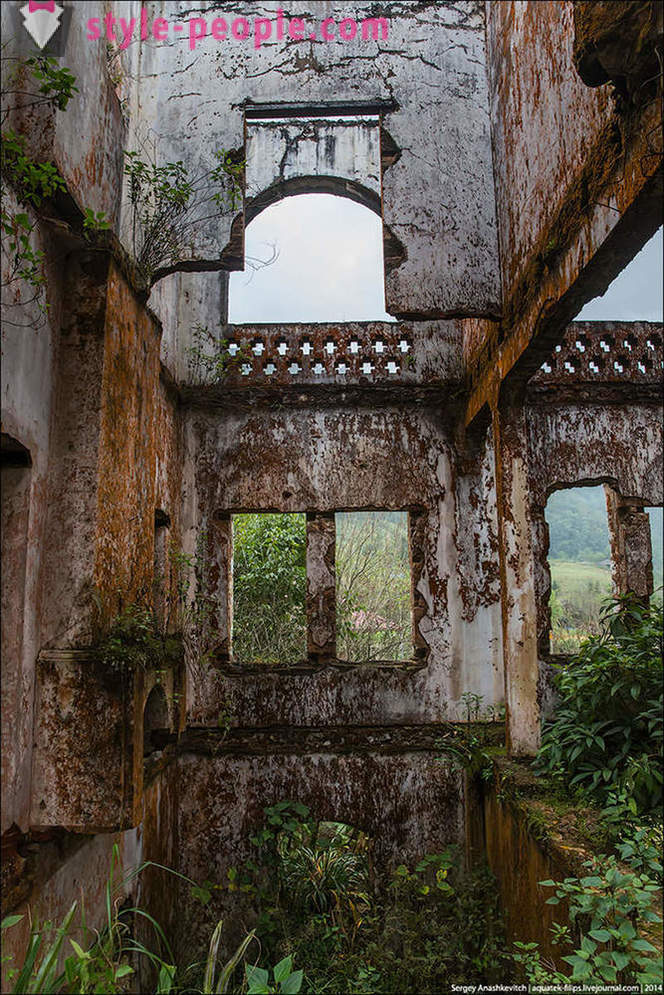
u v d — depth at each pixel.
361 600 11.51
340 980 6.21
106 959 3.56
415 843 7.88
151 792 6.65
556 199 5.54
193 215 6.69
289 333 8.79
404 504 8.58
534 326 5.98
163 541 7.63
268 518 10.77
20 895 3.95
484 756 7.33
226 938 7.62
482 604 8.45
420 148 7.29
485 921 6.62
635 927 3.79
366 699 8.18
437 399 8.70
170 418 7.98
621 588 8.73
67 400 4.62
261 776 7.98
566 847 4.89
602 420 8.91
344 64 7.46
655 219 4.40
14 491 4.24
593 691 6.16
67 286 4.75
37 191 4.26
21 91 4.23
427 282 7.05
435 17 7.61
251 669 8.19
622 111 4.35
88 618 4.39
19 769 4.05
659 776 5.12
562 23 5.38
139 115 6.62
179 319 8.61
